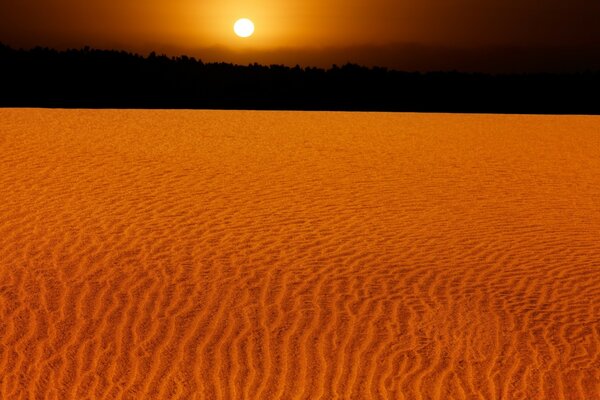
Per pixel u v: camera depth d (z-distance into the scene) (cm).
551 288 1034
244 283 1023
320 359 817
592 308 965
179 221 1323
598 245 1251
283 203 1495
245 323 900
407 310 947
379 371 795
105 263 1086
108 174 1706
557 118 3594
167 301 956
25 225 1265
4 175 1648
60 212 1355
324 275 1063
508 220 1420
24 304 934
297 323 902
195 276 1045
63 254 1120
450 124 3159
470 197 1631
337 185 1702
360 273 1076
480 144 2522
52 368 787
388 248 1200
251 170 1842
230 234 1252
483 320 923
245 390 752
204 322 900
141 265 1082
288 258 1134
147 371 786
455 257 1163
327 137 2541
